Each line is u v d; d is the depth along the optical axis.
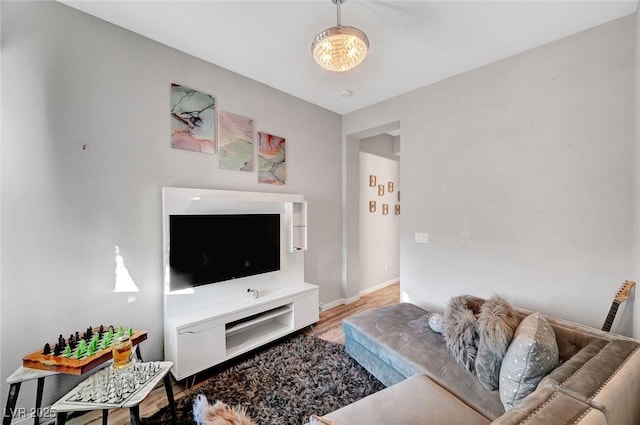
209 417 0.76
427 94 2.97
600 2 1.76
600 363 1.10
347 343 2.38
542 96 2.24
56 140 1.77
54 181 1.77
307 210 3.39
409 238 3.15
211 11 1.87
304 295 2.93
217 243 2.46
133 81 2.10
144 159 2.15
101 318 1.95
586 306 2.05
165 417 1.73
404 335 1.99
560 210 2.16
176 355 2.00
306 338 2.80
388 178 5.08
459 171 2.72
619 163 1.92
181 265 2.23
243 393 1.93
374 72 2.70
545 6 1.81
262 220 2.82
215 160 2.58
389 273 5.12
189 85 2.40
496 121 2.48
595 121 2.01
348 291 4.02
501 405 1.33
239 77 2.76
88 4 1.80
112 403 1.30
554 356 1.26
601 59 1.98
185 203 2.31
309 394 1.91
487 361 1.43
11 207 1.64
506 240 2.43
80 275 1.87
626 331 1.87
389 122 3.36
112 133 2.00
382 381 1.96
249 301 2.56
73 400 1.32
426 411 1.22
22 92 1.67
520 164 2.35
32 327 1.70
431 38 2.15
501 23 1.98
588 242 2.05
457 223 2.75
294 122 3.30
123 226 2.05
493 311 1.55
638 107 1.71
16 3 1.65
